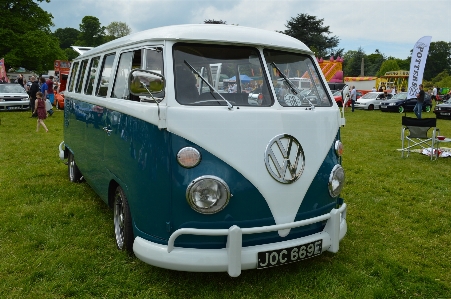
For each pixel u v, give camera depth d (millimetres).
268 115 3412
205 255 3164
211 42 3566
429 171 8625
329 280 3777
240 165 3250
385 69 83938
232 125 3266
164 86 3312
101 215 5332
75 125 6113
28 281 3629
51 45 37312
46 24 37219
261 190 3320
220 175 3203
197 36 3488
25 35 34000
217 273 3812
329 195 3807
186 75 3406
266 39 3771
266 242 3406
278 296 3506
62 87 24125
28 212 5348
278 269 3941
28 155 9281
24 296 3412
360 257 4309
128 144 3689
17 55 34000
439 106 22719
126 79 4031
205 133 3197
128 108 3719
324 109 3896
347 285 3734
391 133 15094
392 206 6180
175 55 3443
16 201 5840
